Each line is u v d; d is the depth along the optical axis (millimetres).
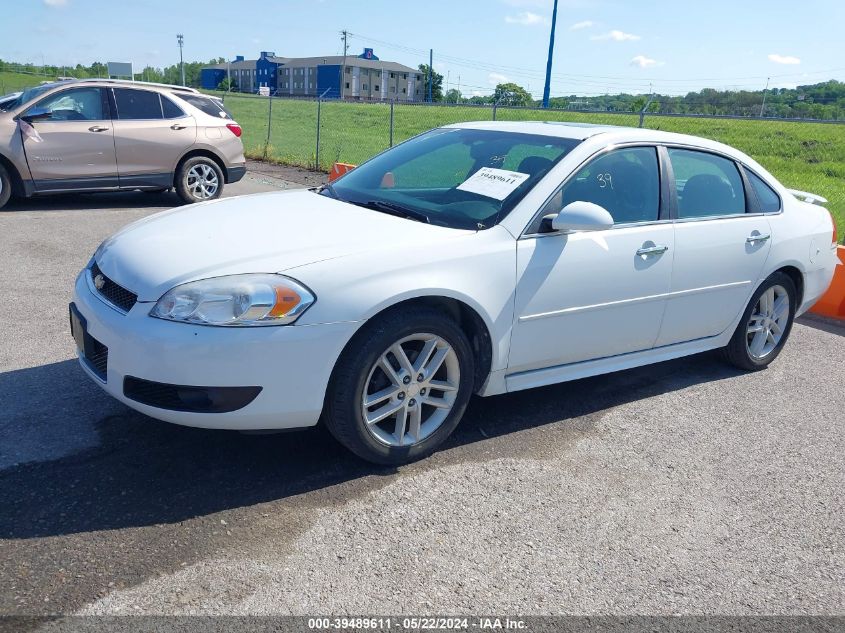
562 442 3760
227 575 2529
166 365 2832
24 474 3062
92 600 2352
